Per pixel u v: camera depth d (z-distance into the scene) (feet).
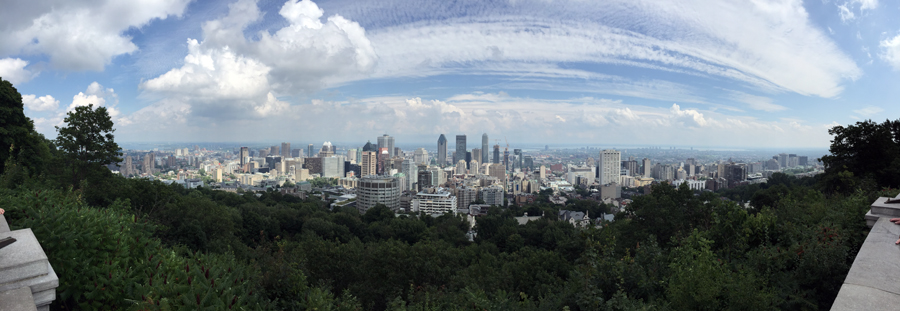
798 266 30.63
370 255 95.50
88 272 23.09
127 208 45.85
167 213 122.93
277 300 29.45
